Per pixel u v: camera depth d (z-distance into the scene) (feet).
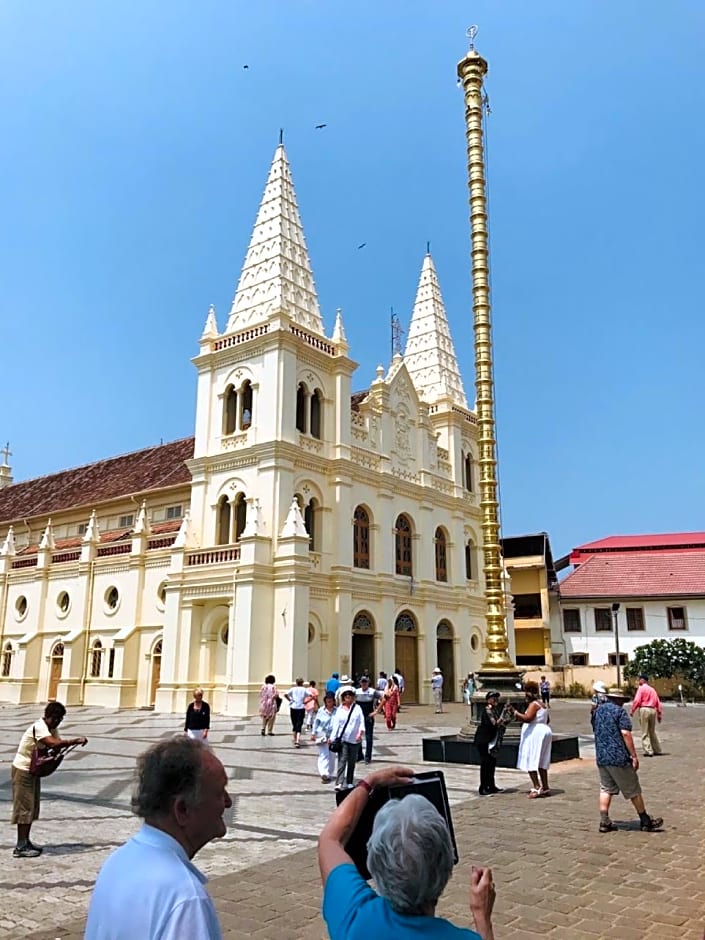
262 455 115.96
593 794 45.37
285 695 102.94
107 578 135.33
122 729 86.69
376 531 132.46
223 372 127.54
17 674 141.90
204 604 115.03
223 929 22.82
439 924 9.02
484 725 46.03
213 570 112.37
